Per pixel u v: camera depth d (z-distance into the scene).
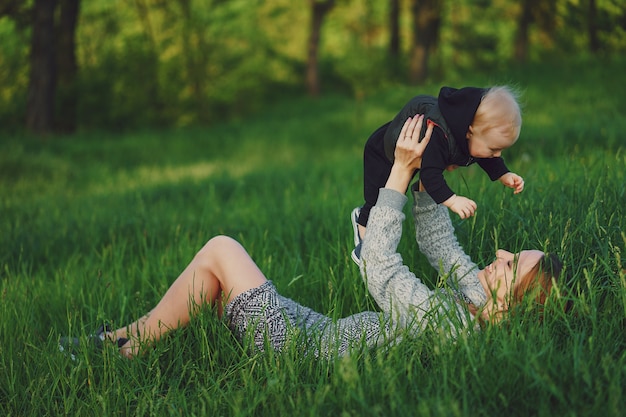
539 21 19.56
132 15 27.94
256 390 3.02
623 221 3.68
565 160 5.54
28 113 20.22
